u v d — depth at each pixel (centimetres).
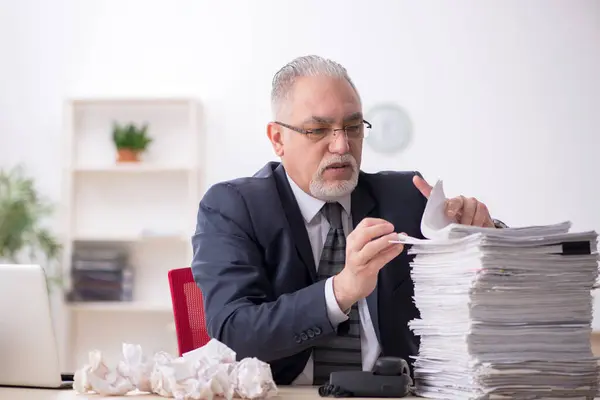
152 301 526
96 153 536
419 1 516
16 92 539
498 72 511
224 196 184
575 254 131
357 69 518
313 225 188
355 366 177
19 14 541
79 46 539
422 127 512
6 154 537
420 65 514
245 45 529
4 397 136
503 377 127
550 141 508
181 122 532
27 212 498
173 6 534
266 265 181
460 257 130
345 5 521
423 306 139
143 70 535
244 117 527
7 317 150
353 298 152
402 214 194
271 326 157
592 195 505
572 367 130
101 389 135
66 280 516
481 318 128
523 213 507
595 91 507
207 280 175
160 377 130
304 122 179
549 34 510
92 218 532
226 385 126
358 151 184
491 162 509
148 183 531
